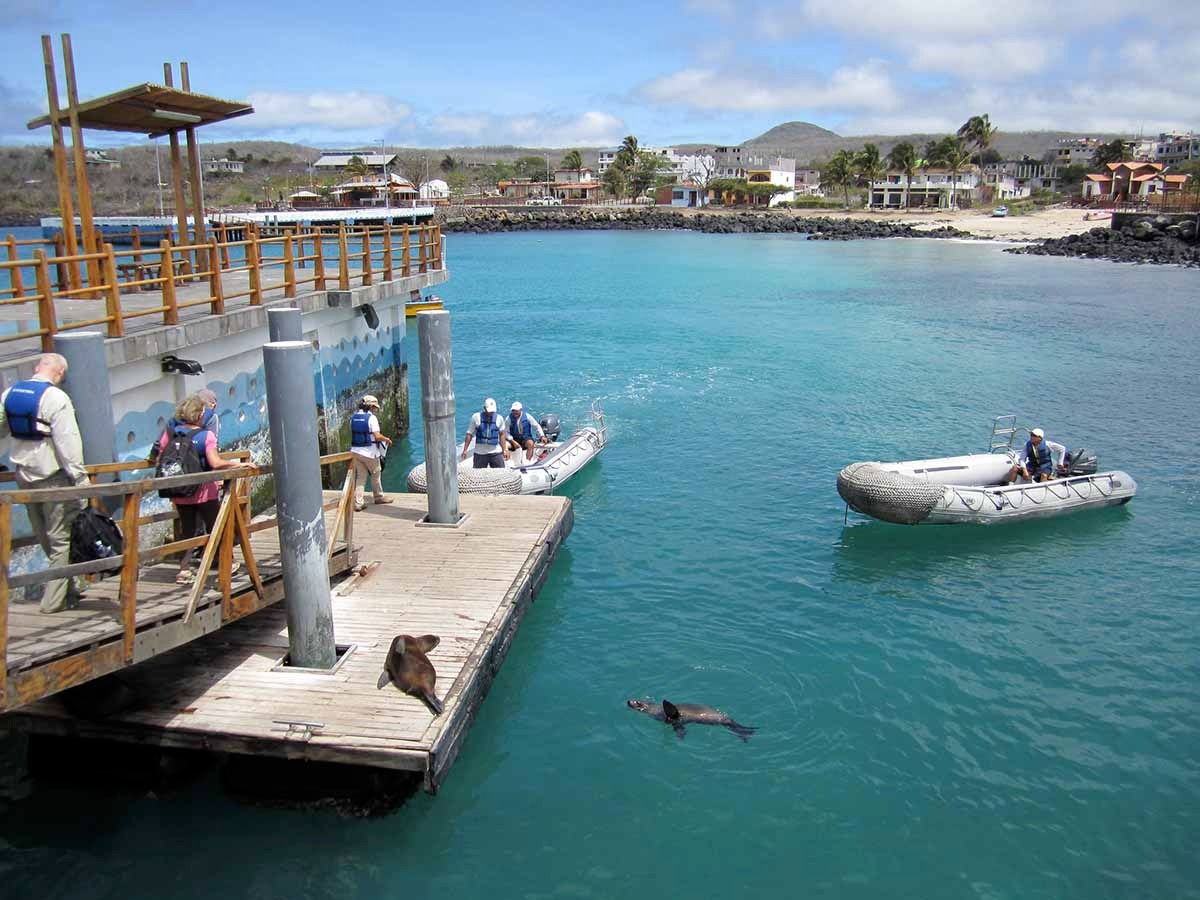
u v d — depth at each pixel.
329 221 71.81
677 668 10.35
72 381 8.36
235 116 16.23
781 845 7.60
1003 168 153.75
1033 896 7.12
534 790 8.18
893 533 14.70
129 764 7.89
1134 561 13.69
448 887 7.02
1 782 7.94
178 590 7.91
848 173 137.00
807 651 10.81
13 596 8.70
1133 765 8.77
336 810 7.61
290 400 7.64
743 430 21.17
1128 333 36.12
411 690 7.84
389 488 17.02
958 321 39.88
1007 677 10.32
